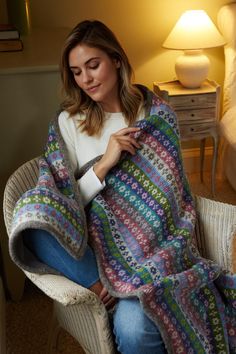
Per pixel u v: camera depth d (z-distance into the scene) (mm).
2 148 1731
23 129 1719
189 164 3045
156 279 1259
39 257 1284
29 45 1961
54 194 1278
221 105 2932
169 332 1175
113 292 1254
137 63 2744
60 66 1441
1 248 1882
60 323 1501
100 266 1305
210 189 2895
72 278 1288
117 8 2553
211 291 1312
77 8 2490
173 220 1403
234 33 2533
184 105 2541
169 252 1314
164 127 1441
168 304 1192
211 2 2680
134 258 1339
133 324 1171
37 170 1484
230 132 2465
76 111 1474
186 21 2471
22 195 1361
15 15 2121
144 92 1534
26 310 1962
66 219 1261
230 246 1413
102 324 1165
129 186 1419
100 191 1424
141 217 1391
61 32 2252
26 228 1194
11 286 1959
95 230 1354
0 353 1324
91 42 1349
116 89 1476
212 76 2900
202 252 1499
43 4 2424
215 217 1445
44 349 1774
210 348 1275
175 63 2586
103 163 1390
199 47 2441
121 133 1408
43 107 1698
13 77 1630
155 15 2633
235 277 1334
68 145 1471
